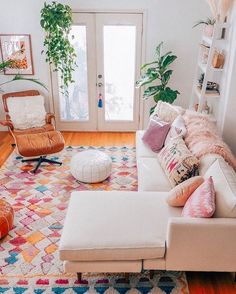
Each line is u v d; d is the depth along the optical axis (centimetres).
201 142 338
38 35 514
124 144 530
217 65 415
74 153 496
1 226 306
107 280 272
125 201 292
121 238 250
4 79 543
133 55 532
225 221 237
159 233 255
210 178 265
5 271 280
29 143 425
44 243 311
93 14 505
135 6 496
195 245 241
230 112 410
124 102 564
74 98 562
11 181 417
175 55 521
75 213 277
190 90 544
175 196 278
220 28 414
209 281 272
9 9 498
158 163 370
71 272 254
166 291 262
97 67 540
